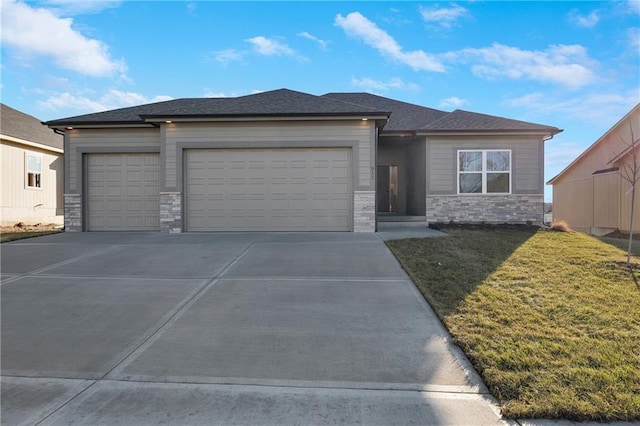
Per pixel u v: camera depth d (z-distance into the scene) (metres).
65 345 3.83
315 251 8.02
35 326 4.29
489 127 13.42
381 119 11.15
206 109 11.67
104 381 3.15
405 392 2.97
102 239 10.06
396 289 5.52
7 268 6.76
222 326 4.27
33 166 18.58
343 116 10.99
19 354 3.64
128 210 12.45
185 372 3.29
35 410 2.72
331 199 11.36
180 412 2.69
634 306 4.66
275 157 11.41
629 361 3.32
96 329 4.21
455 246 8.35
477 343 3.71
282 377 3.20
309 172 11.36
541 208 13.56
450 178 13.66
